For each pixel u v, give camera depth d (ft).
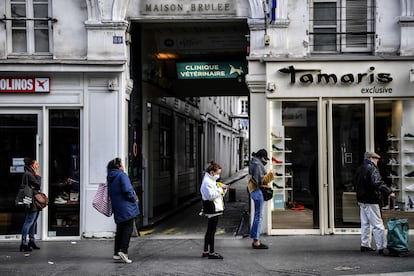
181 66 46.93
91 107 42.34
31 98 42.42
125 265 32.73
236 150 159.74
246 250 36.86
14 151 42.80
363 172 35.06
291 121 42.45
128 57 43.86
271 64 41.78
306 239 40.60
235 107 154.81
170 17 43.42
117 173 33.53
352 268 30.73
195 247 38.52
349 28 43.04
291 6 42.52
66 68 41.68
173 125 67.36
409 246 37.27
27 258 35.24
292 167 42.50
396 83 41.42
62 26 42.63
